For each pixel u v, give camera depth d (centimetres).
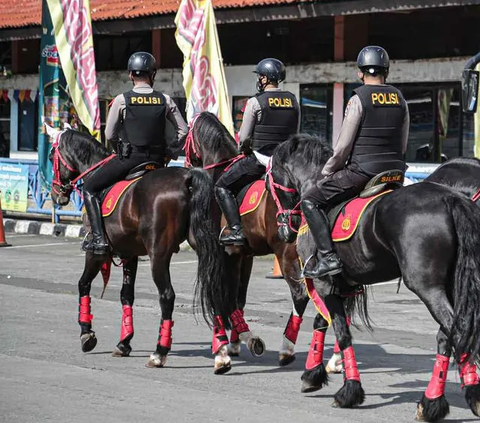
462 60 2203
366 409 849
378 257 793
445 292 743
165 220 1007
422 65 2275
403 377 996
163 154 1106
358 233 803
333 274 833
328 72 2420
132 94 1075
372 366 1053
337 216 834
